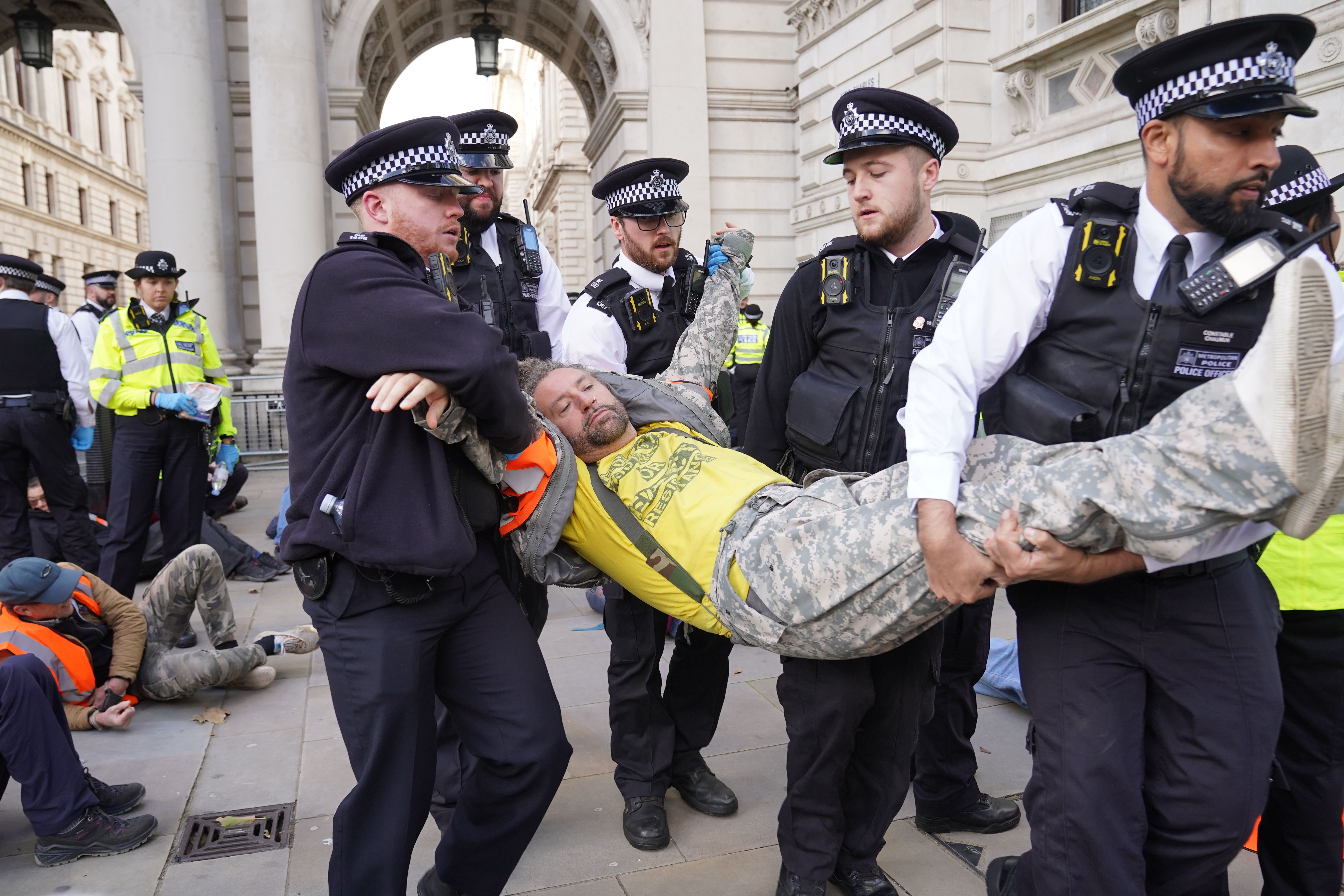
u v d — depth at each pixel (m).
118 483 5.06
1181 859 1.68
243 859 2.62
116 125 37.25
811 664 2.12
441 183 1.94
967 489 1.66
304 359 1.85
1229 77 1.44
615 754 2.76
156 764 3.23
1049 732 1.71
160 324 5.20
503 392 1.81
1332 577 1.92
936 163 2.37
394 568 1.80
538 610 2.90
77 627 3.48
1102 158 7.22
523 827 2.02
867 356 2.35
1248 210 1.53
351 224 12.45
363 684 1.87
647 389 2.45
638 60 12.97
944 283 2.30
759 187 13.27
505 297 3.14
